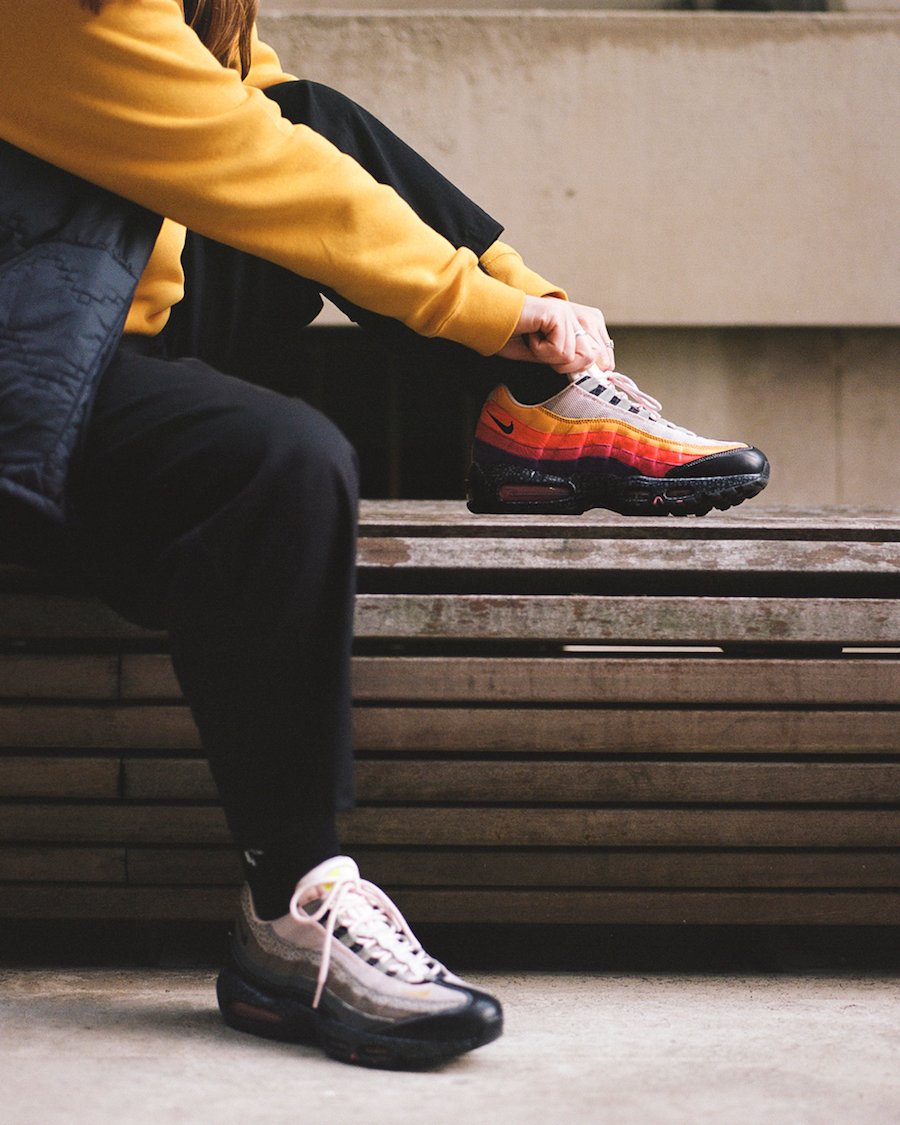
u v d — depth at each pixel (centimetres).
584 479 167
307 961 119
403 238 137
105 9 125
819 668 146
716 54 383
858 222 388
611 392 166
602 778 146
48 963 154
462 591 150
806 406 400
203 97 128
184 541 115
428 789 146
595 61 382
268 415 117
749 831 147
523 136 383
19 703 146
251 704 116
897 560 147
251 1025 123
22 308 121
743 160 386
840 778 147
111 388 122
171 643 119
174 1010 133
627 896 147
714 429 398
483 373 164
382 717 146
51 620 145
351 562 117
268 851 119
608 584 150
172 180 128
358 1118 101
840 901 148
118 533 123
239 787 119
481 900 147
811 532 148
